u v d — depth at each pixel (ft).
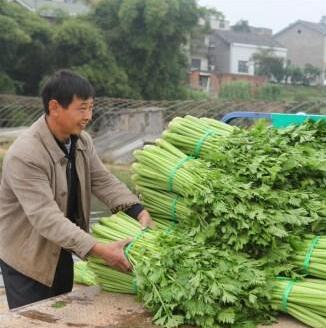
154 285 8.27
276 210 8.82
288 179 9.60
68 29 86.07
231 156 9.67
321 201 9.36
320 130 10.52
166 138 10.72
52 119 9.28
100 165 10.59
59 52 87.81
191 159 10.27
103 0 93.66
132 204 10.27
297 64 192.13
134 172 10.56
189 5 91.15
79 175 9.97
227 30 189.78
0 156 55.52
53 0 148.46
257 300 8.18
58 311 8.63
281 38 195.62
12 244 9.81
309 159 9.46
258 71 153.89
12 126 78.28
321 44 187.62
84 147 10.08
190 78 141.79
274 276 8.54
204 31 105.81
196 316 7.95
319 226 9.14
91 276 12.53
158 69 92.48
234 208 8.66
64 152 9.64
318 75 160.86
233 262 8.30
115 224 9.91
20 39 84.43
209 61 169.17
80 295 9.37
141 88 91.91
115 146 61.72
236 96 111.86
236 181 9.21
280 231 8.50
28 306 8.84
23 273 9.77
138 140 61.52
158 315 8.14
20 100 72.28
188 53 123.95
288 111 52.44
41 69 91.09
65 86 8.96
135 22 89.76
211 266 8.23
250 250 8.82
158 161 10.19
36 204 8.97
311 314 8.18
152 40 89.92
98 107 67.21
